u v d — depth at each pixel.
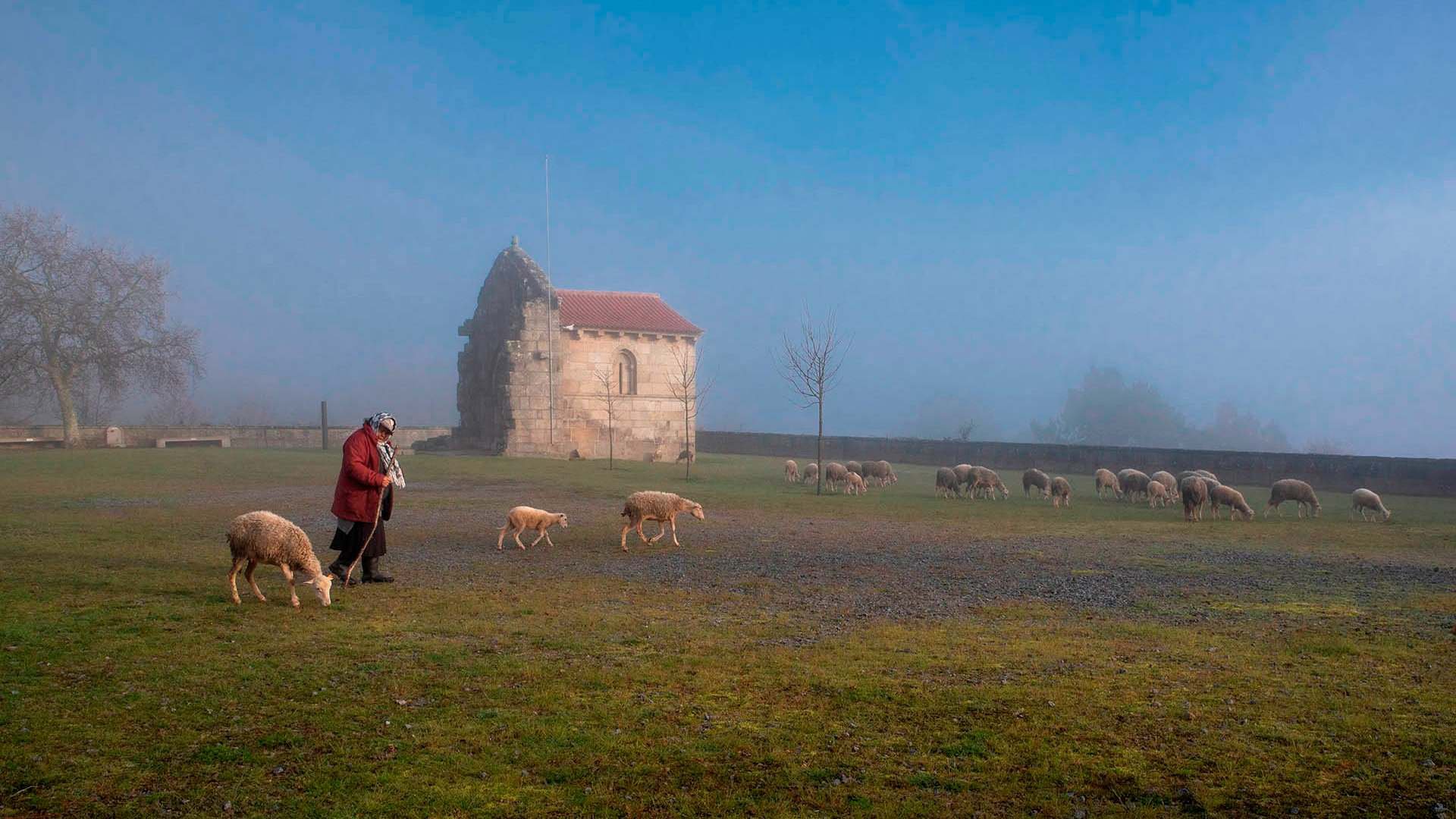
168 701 6.46
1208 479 26.78
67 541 14.67
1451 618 9.97
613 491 26.42
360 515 11.11
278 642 8.25
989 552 15.39
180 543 14.62
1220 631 9.24
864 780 5.25
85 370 49.09
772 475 36.97
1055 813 4.84
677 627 9.20
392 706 6.45
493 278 48.06
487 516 19.91
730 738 5.89
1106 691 6.96
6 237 45.44
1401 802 5.00
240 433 53.47
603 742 5.79
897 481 36.16
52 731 5.79
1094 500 28.19
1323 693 6.94
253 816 4.68
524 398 43.12
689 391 49.78
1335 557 15.16
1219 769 5.43
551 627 9.11
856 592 11.49
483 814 4.76
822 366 29.48
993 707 6.54
